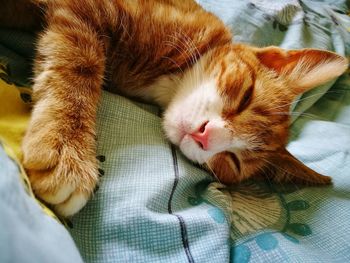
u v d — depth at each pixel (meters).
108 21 0.20
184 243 0.14
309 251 0.16
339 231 0.17
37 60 0.17
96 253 0.13
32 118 0.15
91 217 0.13
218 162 0.21
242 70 0.22
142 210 0.14
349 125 0.29
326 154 0.24
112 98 0.18
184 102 0.20
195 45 0.22
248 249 0.15
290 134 0.26
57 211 0.13
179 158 0.18
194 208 0.16
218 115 0.20
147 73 0.22
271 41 0.31
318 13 0.37
